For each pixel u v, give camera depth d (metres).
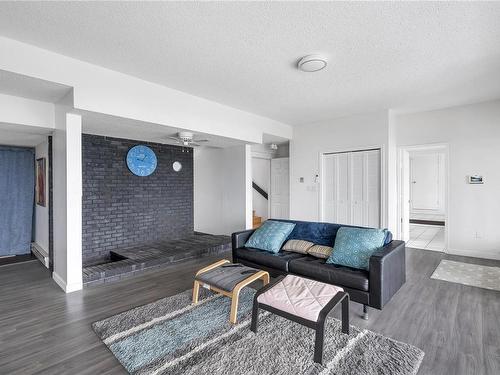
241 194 5.56
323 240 3.29
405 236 5.52
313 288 2.24
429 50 2.66
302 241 3.36
